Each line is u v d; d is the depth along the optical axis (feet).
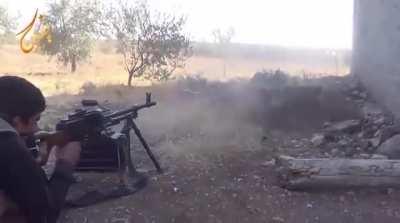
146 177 16.70
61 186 5.75
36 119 5.71
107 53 90.68
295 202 15.35
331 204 15.16
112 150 15.58
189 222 14.37
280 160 17.93
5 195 5.24
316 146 21.30
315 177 15.71
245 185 16.55
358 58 32.91
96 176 17.08
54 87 46.47
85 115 6.33
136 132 16.80
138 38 48.26
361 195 15.64
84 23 70.08
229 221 14.43
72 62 70.95
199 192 15.94
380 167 15.65
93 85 44.27
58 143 6.11
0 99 5.43
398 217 14.39
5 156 5.15
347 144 21.17
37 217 5.32
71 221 14.05
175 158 19.39
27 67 78.64
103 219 14.28
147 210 14.85
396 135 20.02
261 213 14.78
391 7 26.25
